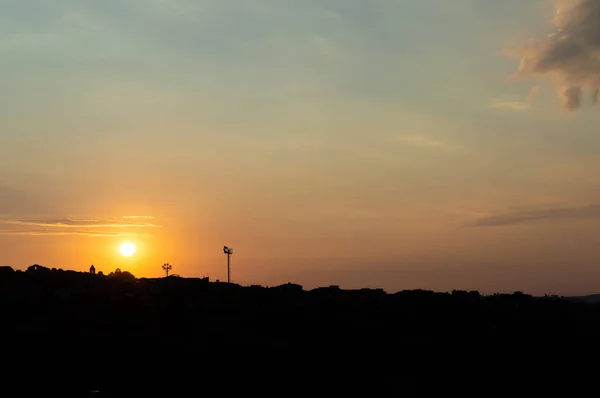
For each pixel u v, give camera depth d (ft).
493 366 213.05
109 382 174.70
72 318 226.79
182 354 201.16
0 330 203.41
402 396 183.11
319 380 191.52
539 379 203.51
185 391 174.09
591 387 198.39
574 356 226.58
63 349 193.98
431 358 218.38
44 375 174.50
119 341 206.90
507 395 189.37
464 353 224.53
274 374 193.47
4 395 159.02
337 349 222.07
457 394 188.03
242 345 216.33
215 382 182.91
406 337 241.76
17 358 183.01
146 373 183.93
